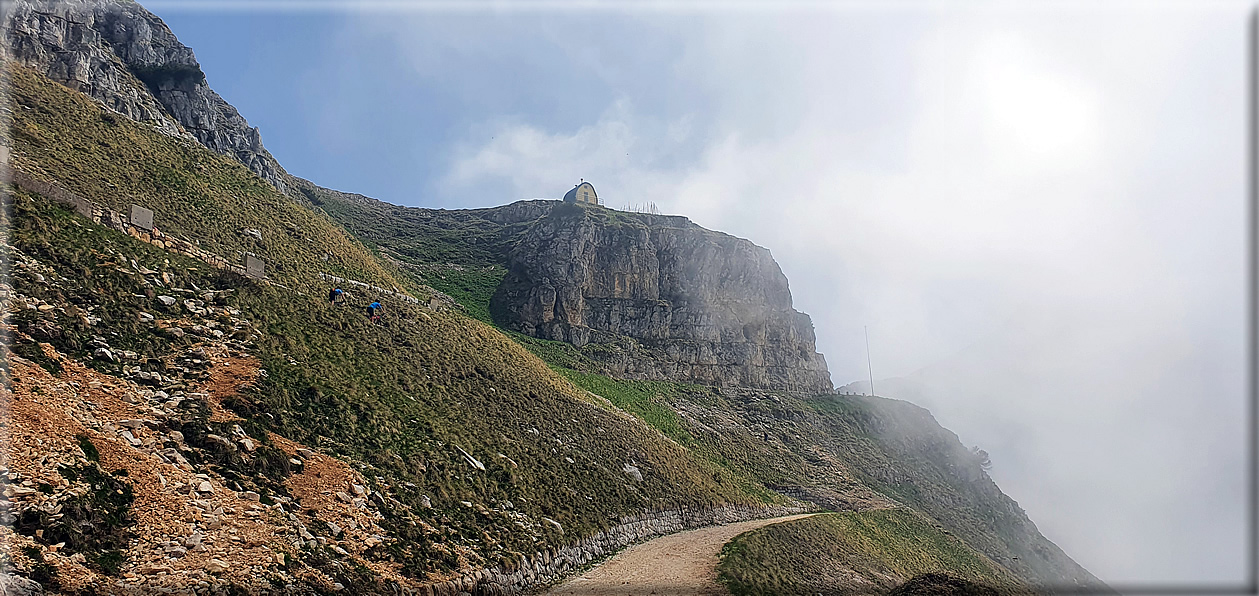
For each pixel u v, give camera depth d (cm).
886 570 4675
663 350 9531
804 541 4475
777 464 7675
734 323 10425
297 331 3831
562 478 4038
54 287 2825
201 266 3891
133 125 5119
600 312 9644
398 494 2883
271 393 3023
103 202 3825
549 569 3122
